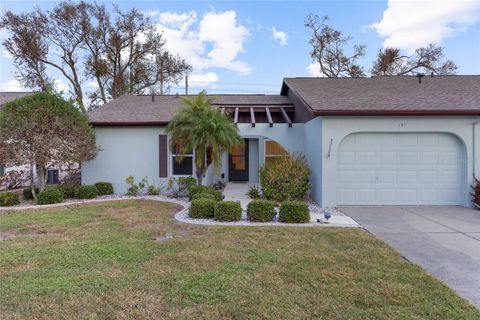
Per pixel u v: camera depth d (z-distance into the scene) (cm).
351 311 323
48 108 968
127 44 2416
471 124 906
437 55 2519
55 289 371
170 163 1187
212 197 864
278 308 329
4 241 564
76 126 1020
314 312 321
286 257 480
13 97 1991
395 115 894
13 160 955
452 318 312
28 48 2119
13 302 341
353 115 894
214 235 603
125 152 1186
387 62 2602
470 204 912
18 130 935
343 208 899
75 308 330
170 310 326
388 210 872
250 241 564
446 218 773
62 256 481
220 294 358
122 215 792
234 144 1026
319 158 940
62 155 994
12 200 943
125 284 384
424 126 912
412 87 1158
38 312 322
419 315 317
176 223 705
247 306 333
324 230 645
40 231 642
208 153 1063
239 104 1416
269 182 962
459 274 427
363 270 430
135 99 1496
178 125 1027
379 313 320
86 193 1052
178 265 446
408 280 398
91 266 443
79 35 2267
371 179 945
